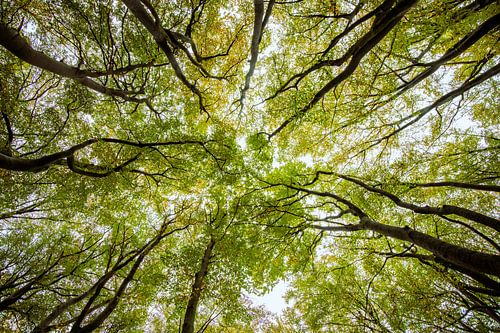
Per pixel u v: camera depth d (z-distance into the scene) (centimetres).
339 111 889
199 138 996
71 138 896
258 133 1034
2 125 736
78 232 1021
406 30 636
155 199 1056
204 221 1093
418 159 903
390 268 987
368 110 830
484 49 681
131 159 884
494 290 579
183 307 898
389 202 872
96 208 930
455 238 879
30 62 540
